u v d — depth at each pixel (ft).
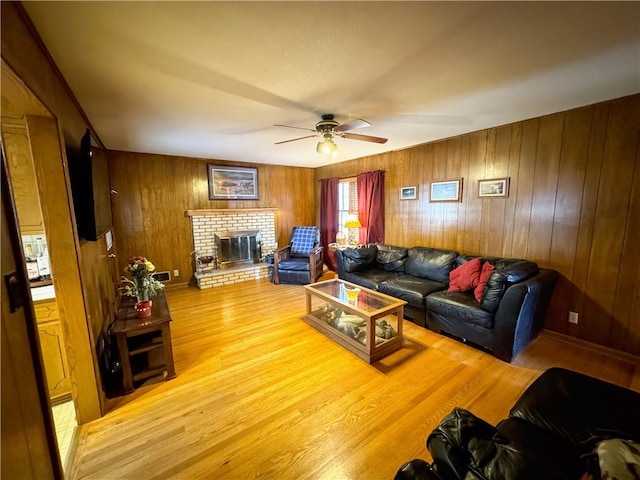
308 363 8.10
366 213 15.93
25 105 4.65
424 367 7.83
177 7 3.89
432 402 6.45
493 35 4.74
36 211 6.31
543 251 9.41
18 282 3.12
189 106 7.76
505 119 9.45
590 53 5.35
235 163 17.29
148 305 7.36
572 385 4.71
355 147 13.73
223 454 5.18
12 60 3.48
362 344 8.55
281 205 19.39
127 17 4.09
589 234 8.44
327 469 4.87
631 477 2.64
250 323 10.87
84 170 6.26
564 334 9.17
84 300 5.73
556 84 6.73
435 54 5.32
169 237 15.42
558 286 9.16
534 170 9.41
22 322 3.16
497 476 2.79
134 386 7.11
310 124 9.57
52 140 5.22
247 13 4.08
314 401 6.53
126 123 9.15
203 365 8.05
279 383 7.21
